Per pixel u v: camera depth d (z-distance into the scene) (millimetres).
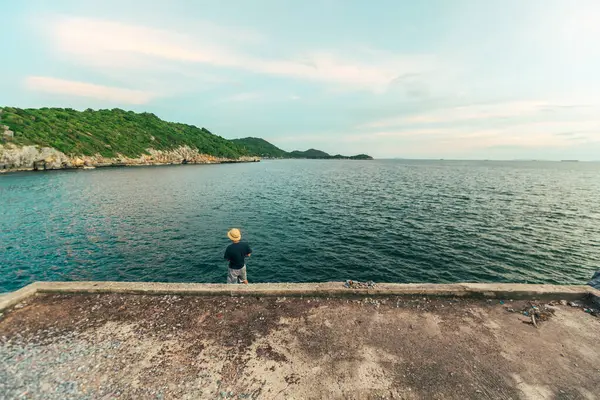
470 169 108375
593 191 39969
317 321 4703
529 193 36719
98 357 3836
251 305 5184
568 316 4770
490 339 4223
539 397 3205
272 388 3330
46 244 15383
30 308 5012
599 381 3434
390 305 5160
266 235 17391
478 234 17641
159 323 4637
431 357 3852
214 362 3756
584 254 14336
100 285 5617
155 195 33000
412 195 33969
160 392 3262
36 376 3480
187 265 12820
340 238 16797
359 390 3309
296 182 50625
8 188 36344
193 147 129500
